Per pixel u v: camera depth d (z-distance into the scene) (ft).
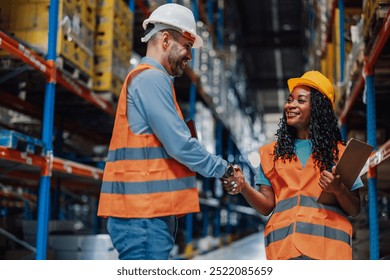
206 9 42.57
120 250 7.80
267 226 8.11
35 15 15.39
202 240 34.86
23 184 31.17
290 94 8.28
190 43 8.36
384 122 19.24
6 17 15.51
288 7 65.67
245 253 36.24
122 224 7.76
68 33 15.66
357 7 21.59
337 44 22.71
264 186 8.57
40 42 15.25
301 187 7.78
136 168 7.70
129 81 7.96
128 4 23.68
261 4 65.05
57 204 24.88
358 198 7.93
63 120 22.74
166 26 8.17
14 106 20.54
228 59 50.96
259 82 88.38
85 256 18.22
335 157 7.88
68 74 16.02
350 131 23.35
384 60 14.84
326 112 8.01
